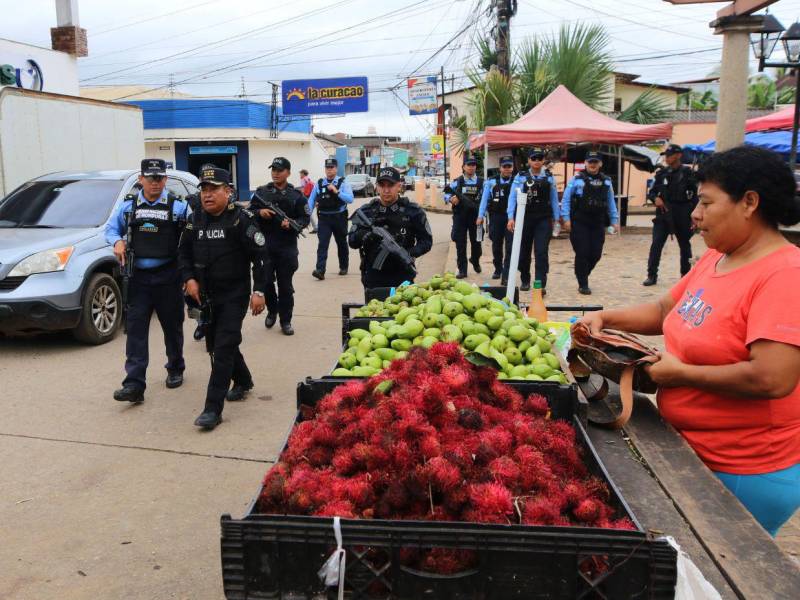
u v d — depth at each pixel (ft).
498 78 59.47
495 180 35.91
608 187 30.71
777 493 8.28
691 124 96.58
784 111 50.75
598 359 9.39
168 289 19.47
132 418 17.98
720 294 8.16
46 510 13.15
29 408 18.69
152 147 138.62
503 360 10.30
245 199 140.97
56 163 36.35
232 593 6.28
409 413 7.44
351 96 142.92
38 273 23.06
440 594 6.01
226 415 18.20
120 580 10.95
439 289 14.56
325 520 6.12
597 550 5.83
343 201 38.83
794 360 7.32
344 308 15.20
